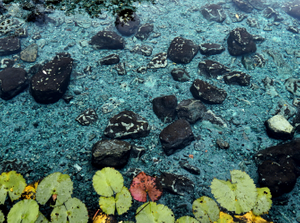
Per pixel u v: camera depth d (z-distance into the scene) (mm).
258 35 2102
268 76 1813
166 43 2027
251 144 1460
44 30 2072
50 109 1581
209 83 1741
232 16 2365
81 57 1880
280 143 1462
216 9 2330
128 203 1165
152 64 1830
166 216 1126
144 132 1451
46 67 1638
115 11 2287
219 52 1953
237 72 1759
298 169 1331
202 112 1551
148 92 1683
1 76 1613
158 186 1271
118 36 1944
